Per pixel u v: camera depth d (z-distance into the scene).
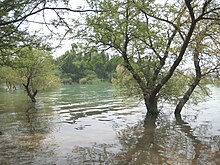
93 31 22.48
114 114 27.19
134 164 12.33
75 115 26.81
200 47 21.64
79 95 50.44
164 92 25.16
